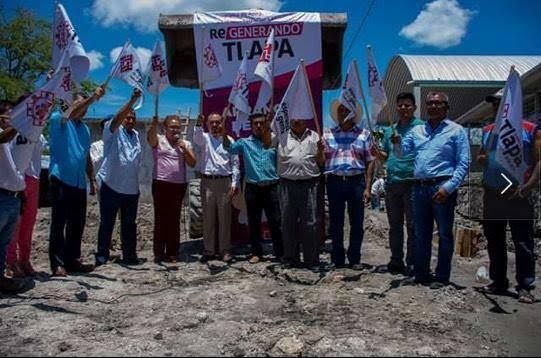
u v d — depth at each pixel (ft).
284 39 26.04
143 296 18.16
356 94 20.85
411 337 14.17
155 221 23.40
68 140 20.36
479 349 13.56
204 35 26.25
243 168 24.59
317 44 25.98
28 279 19.86
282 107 21.09
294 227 21.58
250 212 23.04
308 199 21.34
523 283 17.99
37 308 16.67
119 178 22.31
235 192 23.06
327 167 21.53
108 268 21.98
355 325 15.01
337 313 15.98
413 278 19.45
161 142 23.34
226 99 26.40
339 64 29.27
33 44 98.68
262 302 17.37
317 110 25.94
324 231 26.35
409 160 20.26
